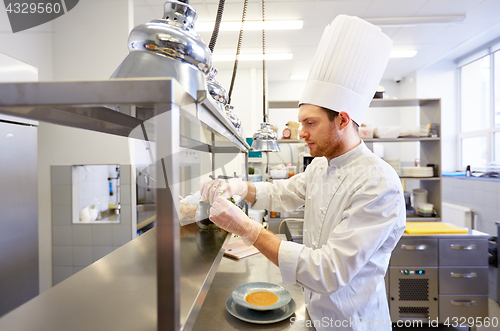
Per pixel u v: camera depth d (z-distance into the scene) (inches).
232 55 171.0
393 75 213.5
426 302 96.3
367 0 116.9
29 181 66.2
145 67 18.6
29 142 66.1
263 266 64.0
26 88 15.1
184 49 19.7
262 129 79.7
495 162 151.6
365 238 33.5
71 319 25.2
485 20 135.1
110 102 15.2
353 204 38.1
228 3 115.3
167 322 16.6
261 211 105.0
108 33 106.7
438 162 123.4
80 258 103.2
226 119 28.9
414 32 147.1
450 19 130.5
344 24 41.8
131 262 38.2
